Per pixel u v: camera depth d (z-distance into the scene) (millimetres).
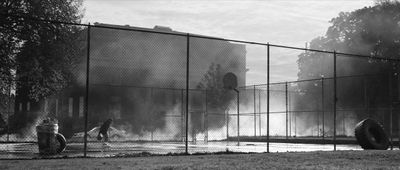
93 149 19953
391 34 46812
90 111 40312
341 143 28578
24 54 26719
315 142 29828
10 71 26594
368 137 18969
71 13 28234
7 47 25656
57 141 16219
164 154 14695
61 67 28375
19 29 25922
